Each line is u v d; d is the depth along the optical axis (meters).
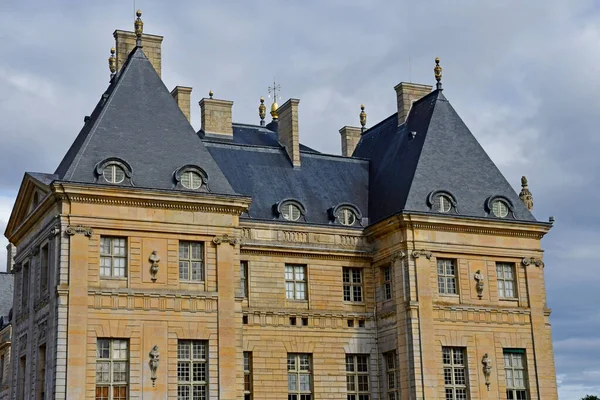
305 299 61.50
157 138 57.41
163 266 53.94
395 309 60.62
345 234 63.19
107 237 53.31
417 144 66.12
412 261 60.16
